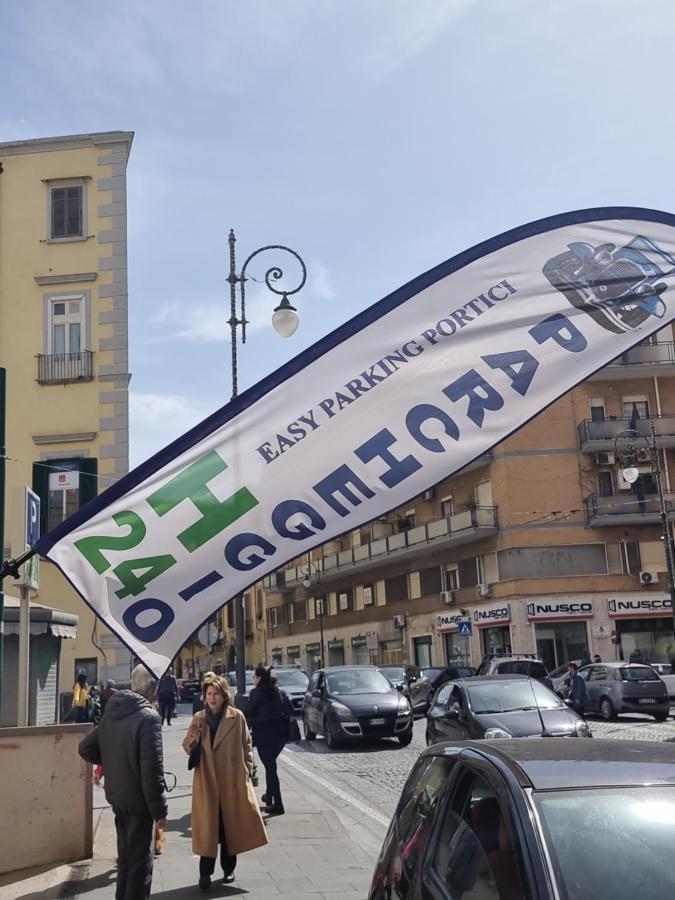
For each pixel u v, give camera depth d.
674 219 6.66
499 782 3.62
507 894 3.14
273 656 70.06
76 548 5.97
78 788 8.61
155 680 5.89
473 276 6.39
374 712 20.34
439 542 46.56
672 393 44.44
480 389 6.19
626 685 25.83
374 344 6.20
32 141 26.89
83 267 26.39
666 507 42.31
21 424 25.58
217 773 7.96
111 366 25.84
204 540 5.98
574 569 42.75
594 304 6.43
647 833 3.26
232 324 16.83
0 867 8.16
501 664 30.34
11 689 15.36
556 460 43.53
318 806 12.20
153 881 8.12
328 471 6.04
